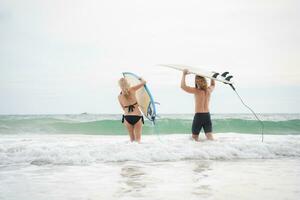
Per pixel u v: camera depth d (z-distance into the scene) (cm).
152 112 912
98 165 638
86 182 492
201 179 512
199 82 856
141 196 412
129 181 498
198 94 852
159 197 407
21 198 408
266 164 660
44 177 529
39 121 2083
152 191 437
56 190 445
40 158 678
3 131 1808
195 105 859
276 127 2008
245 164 657
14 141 970
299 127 1997
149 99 910
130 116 842
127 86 842
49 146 776
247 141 877
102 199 400
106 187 460
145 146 762
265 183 484
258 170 591
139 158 700
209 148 767
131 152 718
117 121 2002
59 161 667
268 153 780
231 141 864
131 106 845
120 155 701
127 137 1274
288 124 2008
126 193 427
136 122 845
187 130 1959
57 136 1346
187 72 855
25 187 462
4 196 417
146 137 1215
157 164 651
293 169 603
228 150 764
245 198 402
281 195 417
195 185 471
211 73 866
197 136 857
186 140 857
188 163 664
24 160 678
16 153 709
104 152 724
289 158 746
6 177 530
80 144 818
